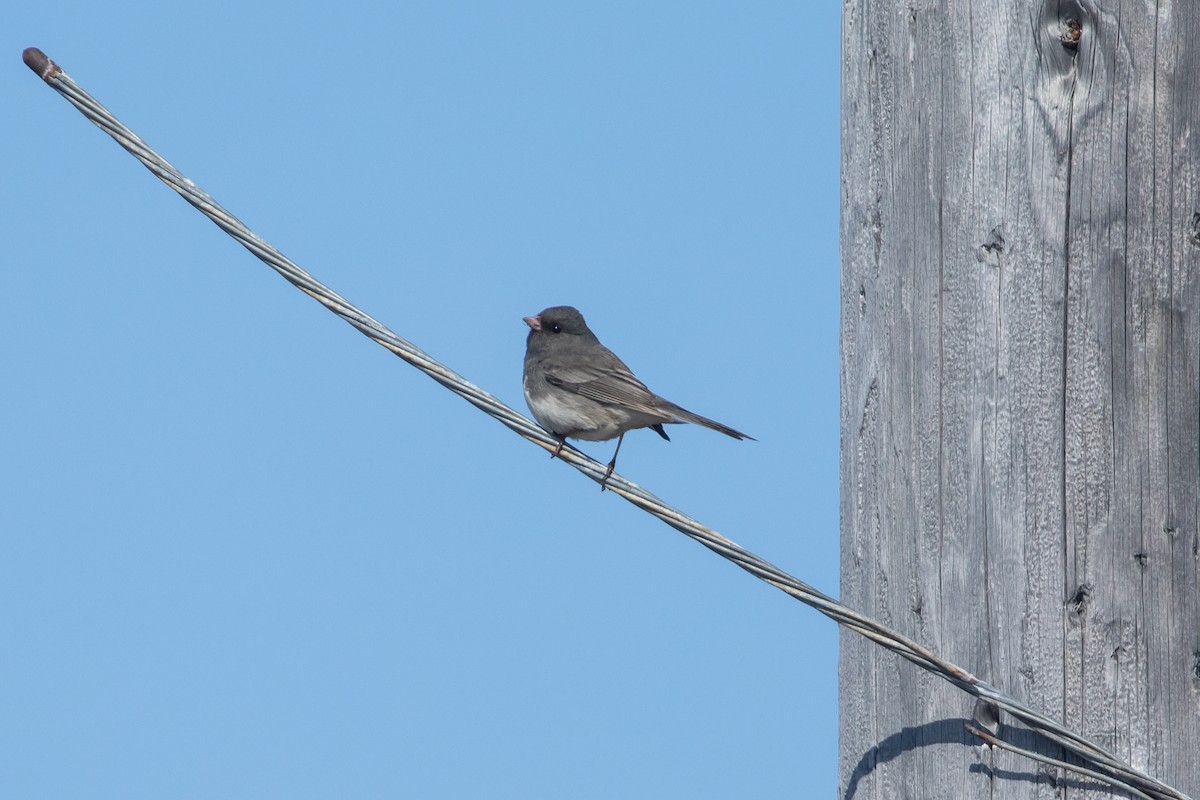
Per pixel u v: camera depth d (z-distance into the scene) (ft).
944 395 34.32
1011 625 33.24
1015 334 33.27
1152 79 32.48
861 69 37.83
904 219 35.60
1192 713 32.19
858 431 37.70
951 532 34.19
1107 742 32.50
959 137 34.12
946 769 34.78
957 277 34.06
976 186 33.81
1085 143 32.73
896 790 36.14
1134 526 32.48
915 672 35.83
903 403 35.55
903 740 36.09
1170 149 32.45
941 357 34.40
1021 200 33.27
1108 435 32.63
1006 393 33.35
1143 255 32.55
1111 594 32.58
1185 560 32.35
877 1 36.99
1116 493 32.60
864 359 37.32
